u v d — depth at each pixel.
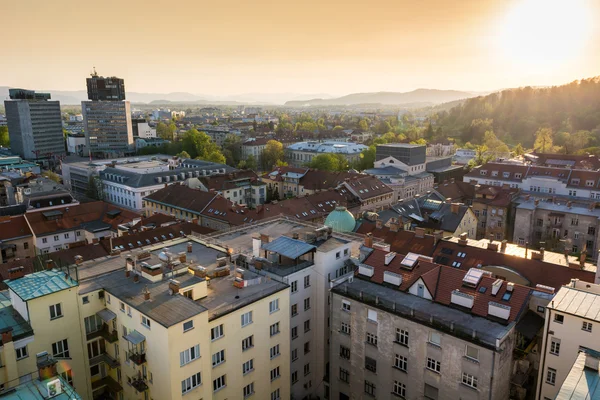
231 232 85.06
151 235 111.25
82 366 55.88
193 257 71.00
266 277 64.31
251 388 59.56
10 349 48.03
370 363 62.47
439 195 151.38
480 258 83.88
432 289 60.81
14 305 54.72
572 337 50.81
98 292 56.41
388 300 60.22
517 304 56.19
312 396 74.62
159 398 50.75
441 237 94.62
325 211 156.75
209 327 51.97
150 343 50.25
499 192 149.38
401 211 134.00
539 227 137.62
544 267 76.62
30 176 195.25
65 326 53.75
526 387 55.47
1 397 38.03
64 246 134.88
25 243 130.12
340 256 72.12
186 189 167.25
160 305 51.66
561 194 157.00
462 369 53.09
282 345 62.81
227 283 61.84
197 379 51.28
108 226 135.38
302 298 69.81
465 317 56.09
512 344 53.16
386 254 68.50
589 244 129.25
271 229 86.31
